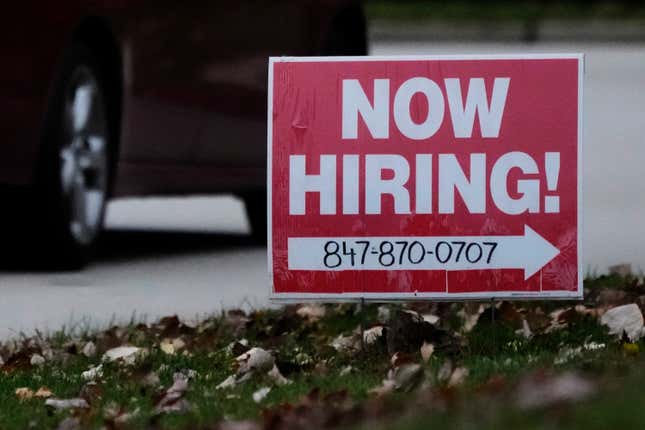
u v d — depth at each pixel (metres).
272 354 11.57
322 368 11.06
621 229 20.42
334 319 13.37
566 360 10.45
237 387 10.61
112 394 10.64
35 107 16.06
